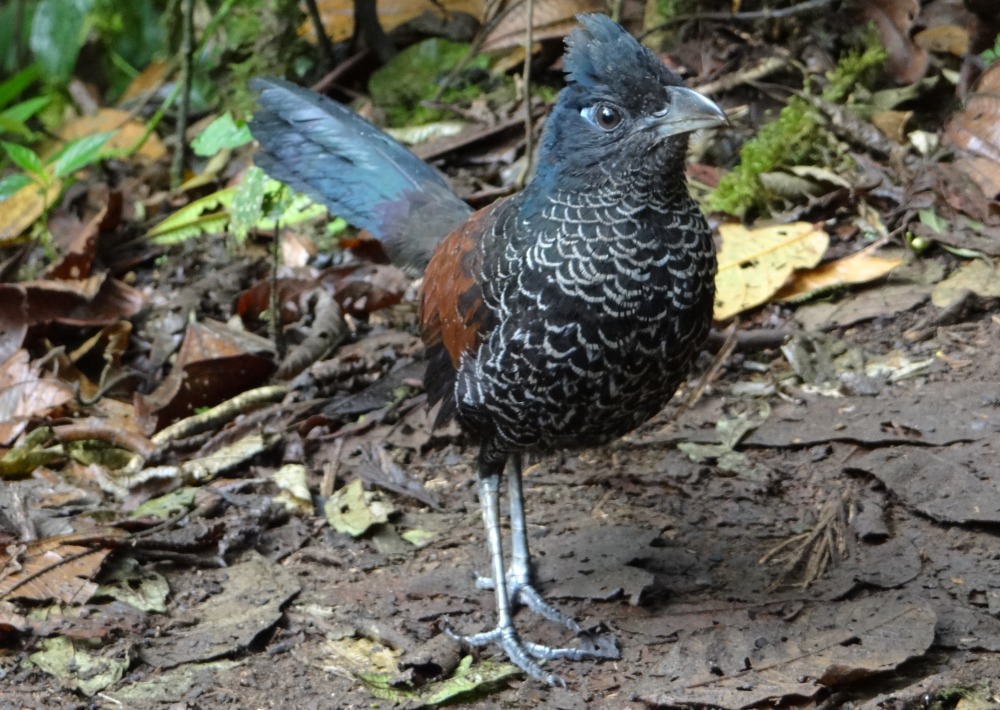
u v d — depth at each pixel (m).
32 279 8.95
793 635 5.46
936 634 5.34
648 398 5.61
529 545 6.37
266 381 7.93
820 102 8.70
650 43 9.95
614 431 5.78
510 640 5.61
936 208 8.14
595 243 5.29
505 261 5.50
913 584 5.68
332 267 8.64
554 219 5.39
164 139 10.88
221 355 7.66
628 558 6.09
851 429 6.77
